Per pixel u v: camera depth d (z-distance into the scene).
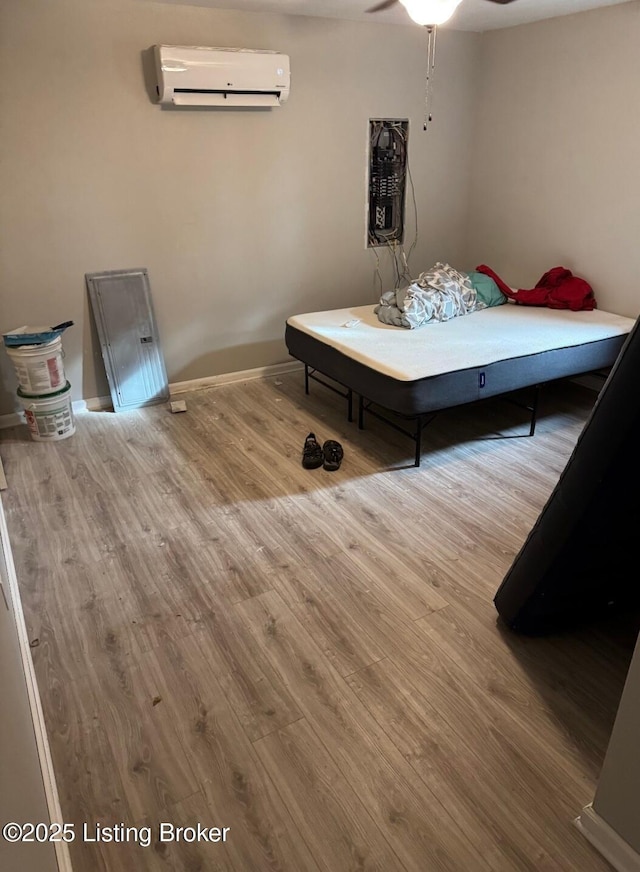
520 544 2.54
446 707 1.82
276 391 4.24
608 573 1.92
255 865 1.43
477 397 3.16
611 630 2.09
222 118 3.80
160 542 2.60
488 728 1.75
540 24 4.05
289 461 3.26
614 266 3.97
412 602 2.23
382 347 3.35
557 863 1.42
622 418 1.47
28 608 2.23
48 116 3.35
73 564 2.47
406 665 1.96
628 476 1.57
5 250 3.46
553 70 4.05
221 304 4.21
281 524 2.71
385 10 3.67
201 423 3.74
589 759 1.66
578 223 4.15
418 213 4.77
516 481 3.04
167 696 1.87
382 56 4.19
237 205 4.04
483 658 1.98
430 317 3.77
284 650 2.03
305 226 4.33
